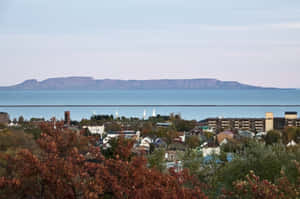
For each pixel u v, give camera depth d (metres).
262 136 135.00
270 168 22.52
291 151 25.98
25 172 11.68
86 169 12.45
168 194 12.23
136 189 11.99
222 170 22.92
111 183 12.04
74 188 11.75
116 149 13.56
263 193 13.91
